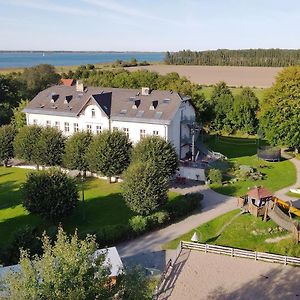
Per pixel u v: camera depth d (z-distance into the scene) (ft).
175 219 147.54
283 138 225.97
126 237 132.98
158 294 102.47
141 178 141.90
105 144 180.75
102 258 68.03
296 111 220.23
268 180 189.47
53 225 140.36
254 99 293.43
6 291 62.03
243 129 292.40
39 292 59.16
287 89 223.10
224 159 221.46
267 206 142.82
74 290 60.18
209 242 131.44
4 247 116.16
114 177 189.37
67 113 215.72
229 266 116.57
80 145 190.19
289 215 140.97
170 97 207.21
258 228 138.51
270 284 107.24
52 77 403.95
